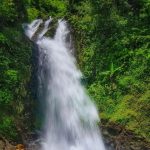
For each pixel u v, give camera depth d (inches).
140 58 464.1
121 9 520.4
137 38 480.1
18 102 421.4
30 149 400.2
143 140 397.4
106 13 521.3
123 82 452.4
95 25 521.7
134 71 458.0
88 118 450.0
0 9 496.1
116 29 505.0
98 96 462.0
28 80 448.8
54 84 482.9
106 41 500.7
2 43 448.1
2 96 407.5
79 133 445.4
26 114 427.2
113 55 483.5
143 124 407.5
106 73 468.8
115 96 450.3
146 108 418.9
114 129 419.2
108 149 419.5
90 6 542.9
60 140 439.8
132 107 428.1
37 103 449.7
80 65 503.8
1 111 401.1
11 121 402.3
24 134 409.7
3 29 476.7
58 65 502.3
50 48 517.3
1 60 433.1
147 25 495.8
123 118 418.3
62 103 474.3
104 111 444.8
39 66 478.0
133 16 509.7
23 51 469.7
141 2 508.1
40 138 421.1
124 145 407.5
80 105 467.2
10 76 425.7
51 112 458.3
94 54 499.8
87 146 433.1
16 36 484.4
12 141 390.9
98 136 431.2
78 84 486.6
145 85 440.5
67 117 462.0
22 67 449.4
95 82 477.1
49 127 442.9
